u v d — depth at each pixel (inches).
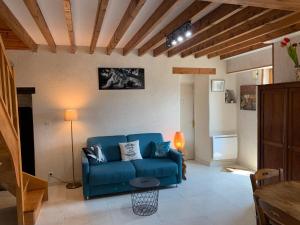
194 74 227.1
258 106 147.4
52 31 149.6
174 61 213.8
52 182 188.5
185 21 119.2
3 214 141.6
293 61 138.2
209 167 225.9
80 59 191.0
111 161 180.9
